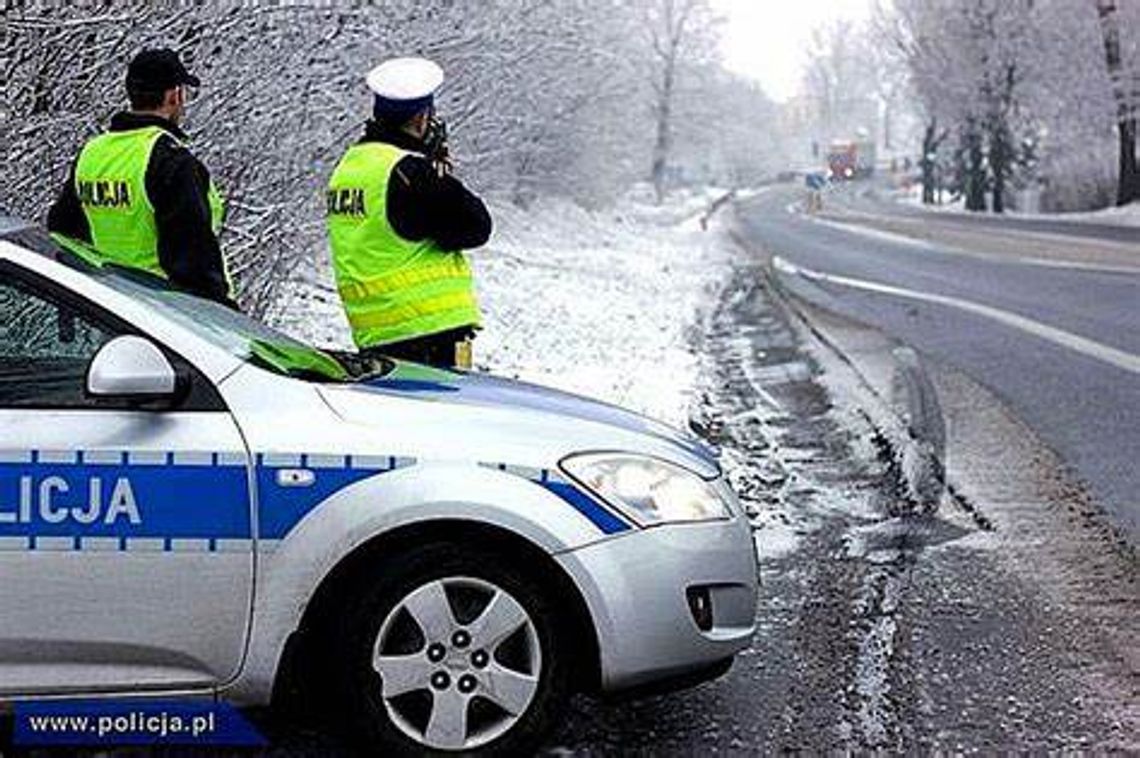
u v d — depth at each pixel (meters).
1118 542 14.45
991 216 121.00
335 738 9.48
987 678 10.69
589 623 8.72
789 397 24.81
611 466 8.92
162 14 16.72
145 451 8.36
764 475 18.06
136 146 11.31
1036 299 40.22
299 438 8.52
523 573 8.71
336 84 21.16
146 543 8.36
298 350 9.67
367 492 8.48
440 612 8.64
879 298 43.47
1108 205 110.75
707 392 24.98
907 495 16.83
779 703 10.21
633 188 111.62
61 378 8.49
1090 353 28.19
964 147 139.12
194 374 8.59
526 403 9.41
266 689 8.54
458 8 29.12
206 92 17.92
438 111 27.31
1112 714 9.97
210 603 8.41
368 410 8.77
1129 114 100.94
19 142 15.43
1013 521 15.44
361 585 8.62
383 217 11.73
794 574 13.56
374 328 11.91
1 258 8.61
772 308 42.31
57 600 8.32
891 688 10.48
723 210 141.00
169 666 8.47
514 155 44.38
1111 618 12.06
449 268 12.01
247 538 8.41
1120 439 19.64
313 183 21.38
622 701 8.95
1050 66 106.94
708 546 9.07
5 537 8.27
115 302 8.67
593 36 50.47
